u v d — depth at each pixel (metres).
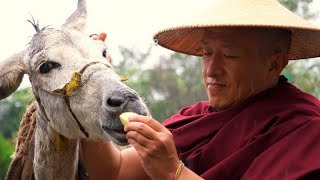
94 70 3.50
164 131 2.88
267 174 3.03
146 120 2.87
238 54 3.27
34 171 3.96
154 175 2.90
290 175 2.99
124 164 3.80
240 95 3.38
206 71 3.40
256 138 3.21
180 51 3.92
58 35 3.75
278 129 3.19
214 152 3.37
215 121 3.49
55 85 3.60
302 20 3.29
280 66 3.43
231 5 3.32
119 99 3.21
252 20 3.19
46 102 3.73
